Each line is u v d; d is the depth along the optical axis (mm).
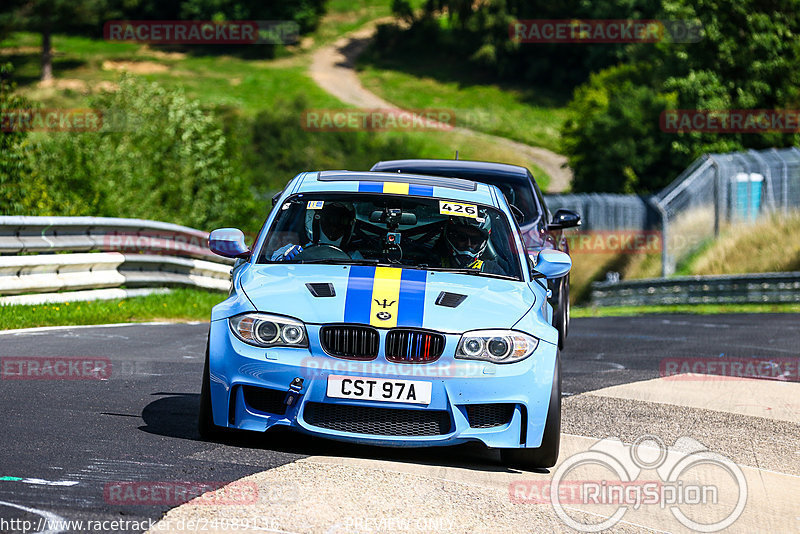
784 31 162000
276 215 24094
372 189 24781
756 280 86750
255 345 20000
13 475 16812
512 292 22016
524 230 35312
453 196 25016
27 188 70062
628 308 92312
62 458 18234
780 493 20391
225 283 63312
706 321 65000
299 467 18844
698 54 168000
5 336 35812
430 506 17031
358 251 23078
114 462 18234
